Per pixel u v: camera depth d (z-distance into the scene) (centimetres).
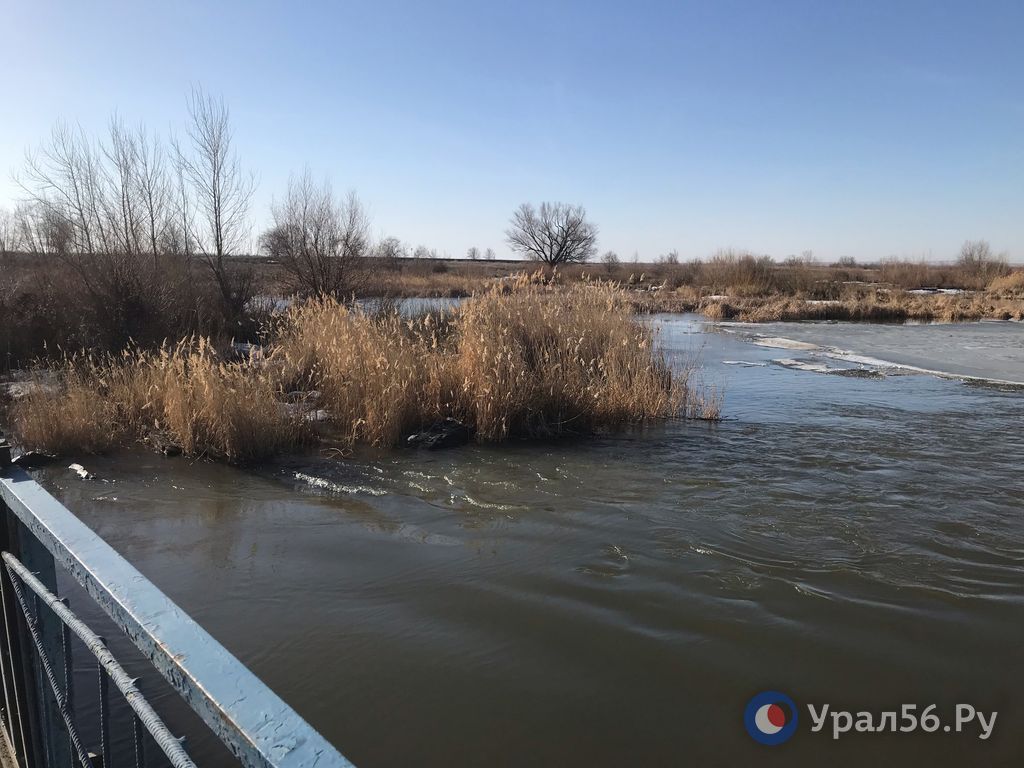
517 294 1249
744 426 1032
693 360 1532
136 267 1464
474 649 436
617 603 495
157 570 544
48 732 236
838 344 2170
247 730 114
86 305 1412
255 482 771
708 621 471
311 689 394
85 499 709
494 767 337
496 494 726
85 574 170
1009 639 454
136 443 923
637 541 602
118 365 1191
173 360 1018
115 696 380
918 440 943
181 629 144
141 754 165
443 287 3111
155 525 640
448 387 1023
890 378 1484
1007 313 3241
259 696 123
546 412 1010
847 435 971
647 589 516
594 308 1241
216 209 1783
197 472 806
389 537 614
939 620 476
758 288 4278
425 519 657
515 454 883
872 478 771
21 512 219
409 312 1655
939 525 636
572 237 7550
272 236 1973
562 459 859
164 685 393
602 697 391
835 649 441
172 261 1620
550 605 491
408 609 486
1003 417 1091
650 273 5953
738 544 595
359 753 344
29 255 1697
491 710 378
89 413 911
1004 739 362
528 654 431
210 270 1789
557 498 713
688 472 798
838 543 597
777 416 1102
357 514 671
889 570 547
